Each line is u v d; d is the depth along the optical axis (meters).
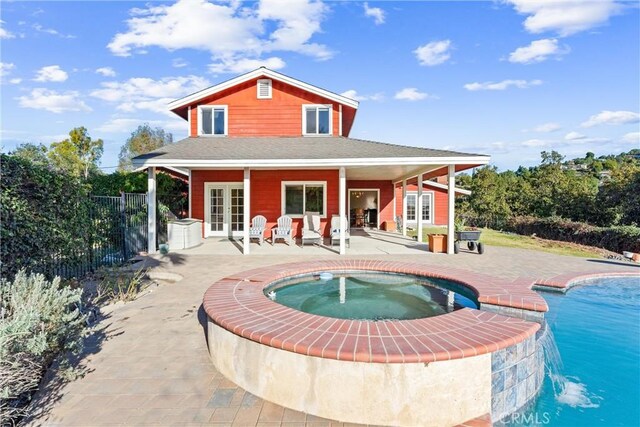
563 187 22.84
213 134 16.17
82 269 8.78
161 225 14.04
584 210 20.89
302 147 13.47
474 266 9.76
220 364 3.96
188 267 9.59
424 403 3.10
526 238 17.75
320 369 3.19
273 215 16.16
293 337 3.41
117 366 4.06
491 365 3.34
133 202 11.94
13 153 6.78
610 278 9.07
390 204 20.72
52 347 3.75
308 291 6.85
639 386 4.36
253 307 4.48
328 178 16.09
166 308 6.13
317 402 3.22
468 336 3.50
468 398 3.22
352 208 22.88
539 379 4.02
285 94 16.09
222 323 3.87
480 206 28.28
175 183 19.91
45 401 3.36
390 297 6.37
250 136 16.08
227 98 16.11
